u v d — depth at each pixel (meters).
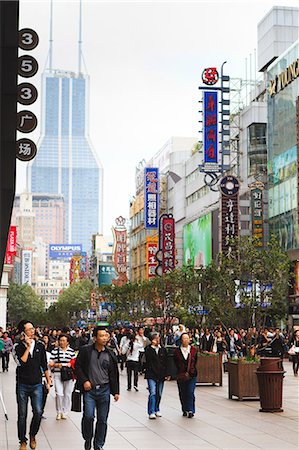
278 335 32.22
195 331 39.25
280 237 65.25
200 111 74.94
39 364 13.05
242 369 21.64
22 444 13.08
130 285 74.25
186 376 17.88
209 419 17.56
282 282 24.38
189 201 101.94
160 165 127.00
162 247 81.25
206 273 36.81
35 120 13.88
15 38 7.69
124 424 16.83
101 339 11.93
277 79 67.12
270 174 68.44
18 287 167.25
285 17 79.19
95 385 11.87
